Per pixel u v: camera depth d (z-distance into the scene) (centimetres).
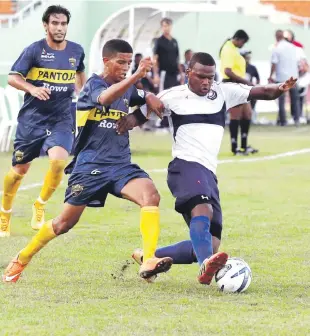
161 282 1644
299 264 1816
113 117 1577
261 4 6719
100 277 1684
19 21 4781
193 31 6662
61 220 1591
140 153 3928
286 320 1358
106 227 2250
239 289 1548
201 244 1522
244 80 3709
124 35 5266
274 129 5191
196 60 1576
